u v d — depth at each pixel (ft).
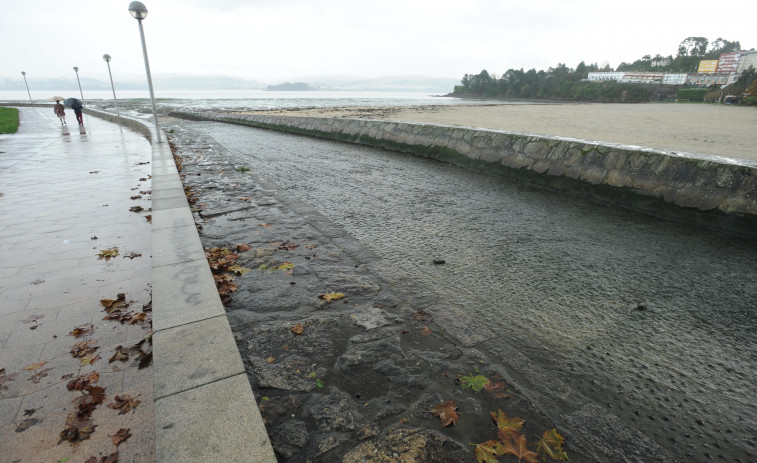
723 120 82.89
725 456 6.63
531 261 14.30
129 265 13.79
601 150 23.02
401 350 9.06
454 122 70.95
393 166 33.22
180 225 14.75
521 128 58.18
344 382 8.02
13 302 11.13
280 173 29.99
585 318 10.68
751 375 8.62
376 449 6.47
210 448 5.64
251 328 9.80
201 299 9.41
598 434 6.96
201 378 6.89
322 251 14.84
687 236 16.96
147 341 9.44
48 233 16.84
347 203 21.83
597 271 13.53
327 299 11.23
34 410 7.34
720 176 17.84
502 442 6.64
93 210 20.33
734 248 15.58
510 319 10.57
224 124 80.02
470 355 8.96
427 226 18.06
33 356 8.85
